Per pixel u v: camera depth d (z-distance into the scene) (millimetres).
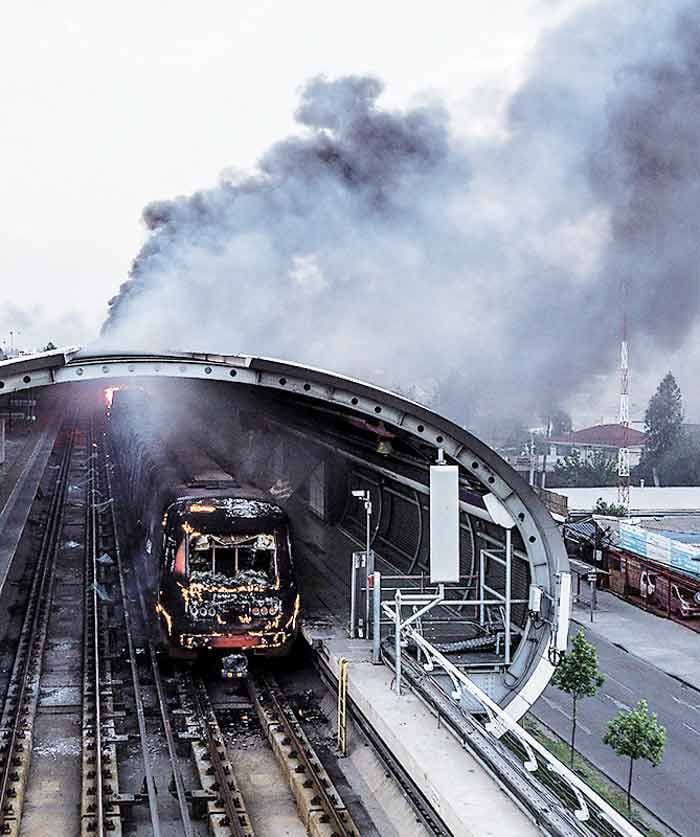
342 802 11961
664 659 27234
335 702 15562
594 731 21234
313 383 13727
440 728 12211
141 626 20812
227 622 16703
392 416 13867
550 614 14359
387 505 22859
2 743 13836
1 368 12422
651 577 33875
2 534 29016
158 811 12234
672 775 19016
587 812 9289
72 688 16859
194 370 13406
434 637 16125
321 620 17938
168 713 15477
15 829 11422
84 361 13055
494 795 10266
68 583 25812
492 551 17062
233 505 17219
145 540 22484
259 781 13195
